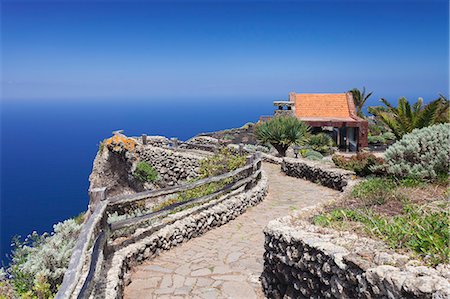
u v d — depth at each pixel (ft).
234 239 22.66
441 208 14.57
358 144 71.87
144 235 19.52
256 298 15.19
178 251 20.36
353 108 80.48
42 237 18.31
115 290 13.12
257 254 20.03
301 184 40.93
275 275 14.90
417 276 8.39
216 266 18.26
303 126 60.18
